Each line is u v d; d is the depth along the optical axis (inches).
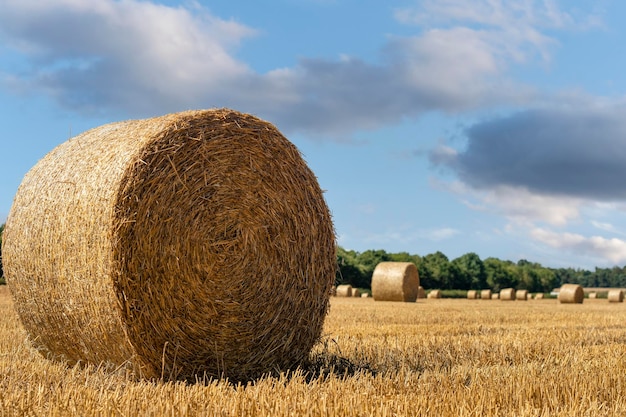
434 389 264.2
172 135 308.7
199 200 310.5
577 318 766.5
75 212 309.9
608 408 232.1
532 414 217.6
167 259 301.6
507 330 566.3
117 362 311.0
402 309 883.4
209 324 312.5
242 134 326.3
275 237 331.0
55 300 327.0
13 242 356.8
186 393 243.8
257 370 328.2
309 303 344.8
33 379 280.4
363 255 3053.6
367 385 264.2
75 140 364.2
